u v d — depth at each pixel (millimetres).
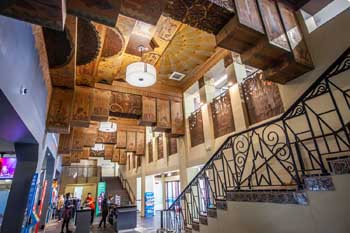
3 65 1790
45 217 8062
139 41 5414
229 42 3096
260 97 4801
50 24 2059
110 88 6527
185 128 7504
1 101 2107
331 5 3904
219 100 6242
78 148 8844
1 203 8227
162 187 12922
